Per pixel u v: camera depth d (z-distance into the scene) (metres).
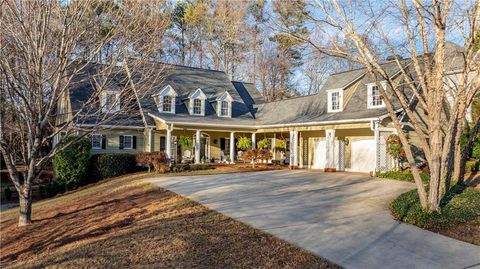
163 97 23.44
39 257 7.55
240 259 6.28
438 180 8.93
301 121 22.03
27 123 9.85
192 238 7.43
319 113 22.44
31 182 10.72
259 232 7.73
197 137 23.30
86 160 19.45
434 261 6.20
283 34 10.59
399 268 5.88
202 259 6.33
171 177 17.34
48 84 10.49
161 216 9.46
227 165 23.92
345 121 19.12
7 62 8.95
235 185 14.34
